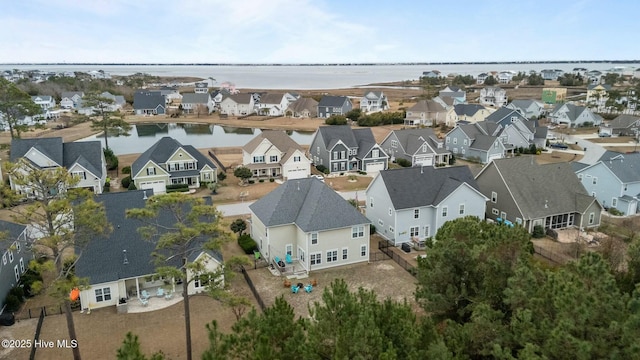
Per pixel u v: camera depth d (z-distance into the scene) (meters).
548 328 16.42
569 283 17.67
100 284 30.70
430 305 23.03
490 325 18.39
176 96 193.50
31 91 174.25
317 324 18.06
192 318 29.89
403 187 43.62
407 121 124.69
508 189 46.00
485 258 23.02
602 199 53.50
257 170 68.62
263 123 134.12
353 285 34.78
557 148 91.56
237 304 24.38
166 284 33.81
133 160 78.81
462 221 27.75
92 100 96.00
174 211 26.97
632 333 14.35
